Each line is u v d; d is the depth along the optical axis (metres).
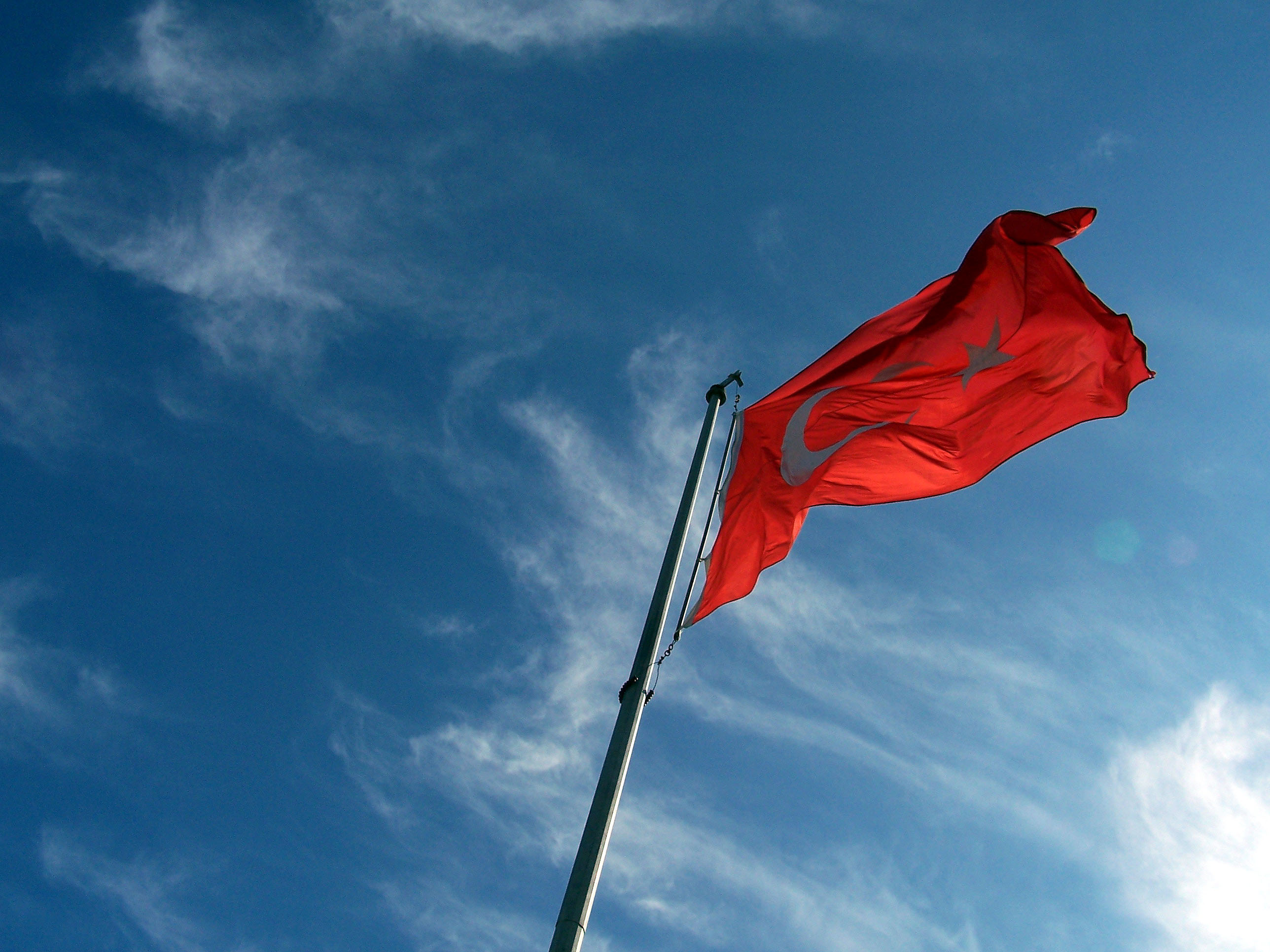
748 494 13.84
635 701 10.45
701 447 13.65
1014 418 14.65
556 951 8.36
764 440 14.31
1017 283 15.25
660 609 11.43
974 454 14.37
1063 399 14.79
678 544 12.16
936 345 14.92
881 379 14.74
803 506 13.61
